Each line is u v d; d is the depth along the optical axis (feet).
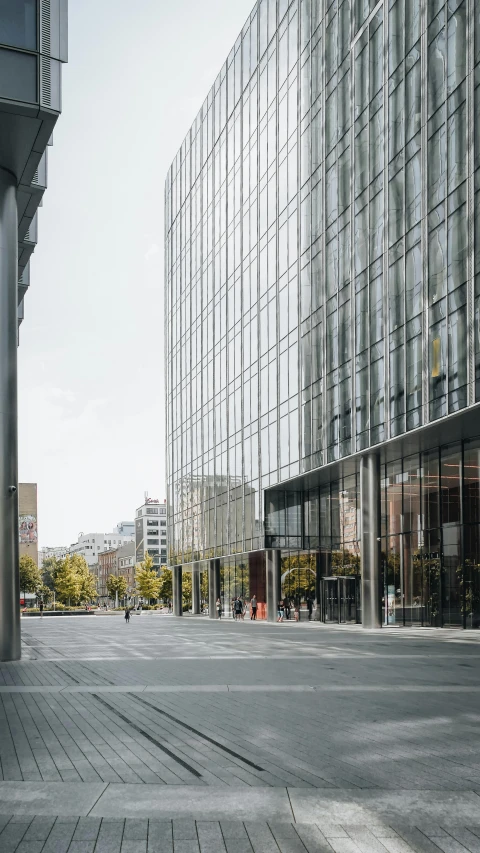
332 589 137.90
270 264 149.79
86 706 37.63
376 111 104.47
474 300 78.13
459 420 84.23
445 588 102.12
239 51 175.83
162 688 44.42
